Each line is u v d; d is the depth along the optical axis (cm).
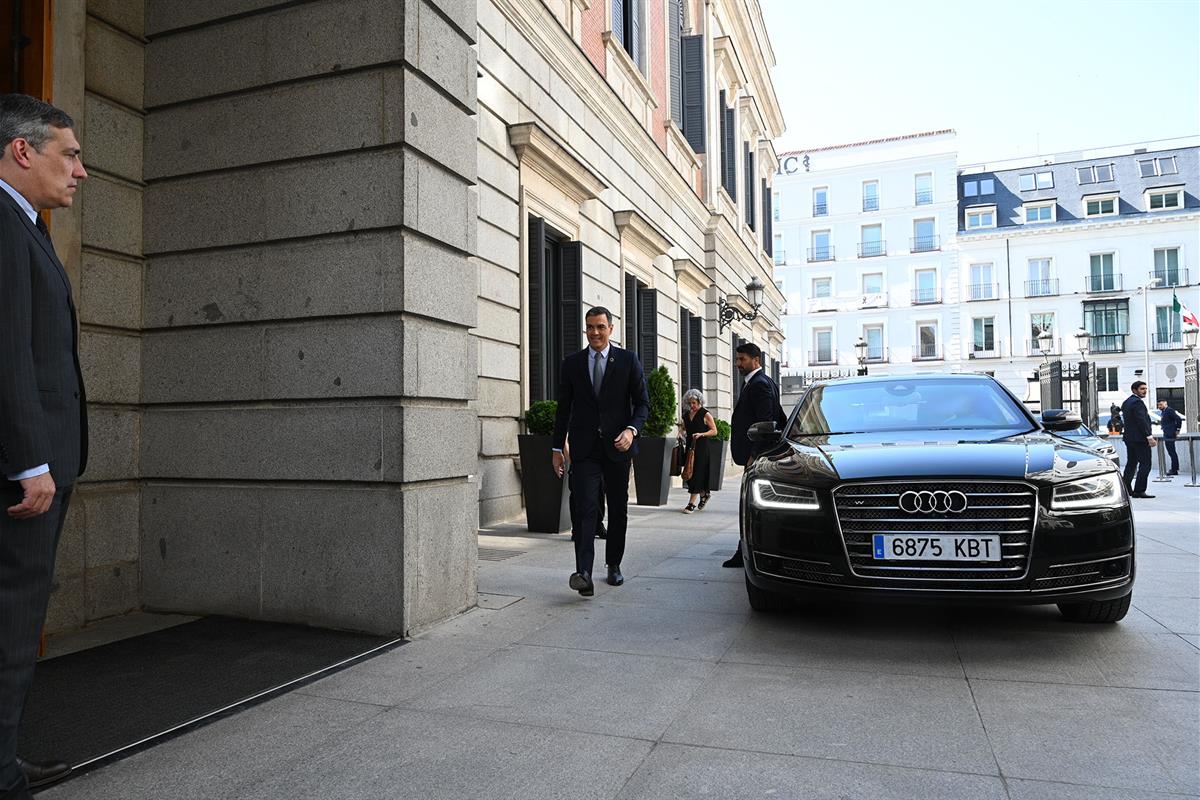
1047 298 5569
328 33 420
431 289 424
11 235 206
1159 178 5553
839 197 6131
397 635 399
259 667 353
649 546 709
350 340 412
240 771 250
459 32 455
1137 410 1284
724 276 1983
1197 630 409
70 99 420
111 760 258
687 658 367
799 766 251
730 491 1409
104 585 434
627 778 244
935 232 5884
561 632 412
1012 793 232
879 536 384
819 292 6191
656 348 1421
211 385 443
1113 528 380
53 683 331
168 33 458
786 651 377
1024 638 397
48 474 211
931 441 442
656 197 1476
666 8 1605
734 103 2206
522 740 273
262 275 432
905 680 334
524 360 911
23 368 205
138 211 460
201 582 443
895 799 229
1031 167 5972
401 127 403
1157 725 281
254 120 437
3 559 208
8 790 207
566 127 1053
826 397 557
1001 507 375
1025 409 508
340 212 415
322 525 416
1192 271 5300
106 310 442
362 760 258
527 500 790
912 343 5912
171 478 452
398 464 400
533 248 959
